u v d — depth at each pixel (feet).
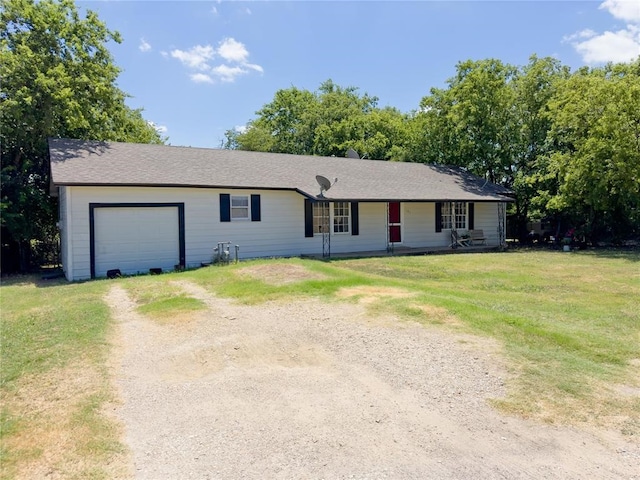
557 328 20.71
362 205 58.03
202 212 47.01
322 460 10.16
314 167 60.49
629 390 13.88
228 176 49.52
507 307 25.93
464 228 66.54
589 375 14.96
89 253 41.42
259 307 24.94
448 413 12.47
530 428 11.59
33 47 51.83
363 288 28.12
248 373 15.80
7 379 15.20
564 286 34.32
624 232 70.13
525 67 78.79
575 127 63.05
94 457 10.27
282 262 39.96
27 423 11.94
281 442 11.00
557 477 9.48
